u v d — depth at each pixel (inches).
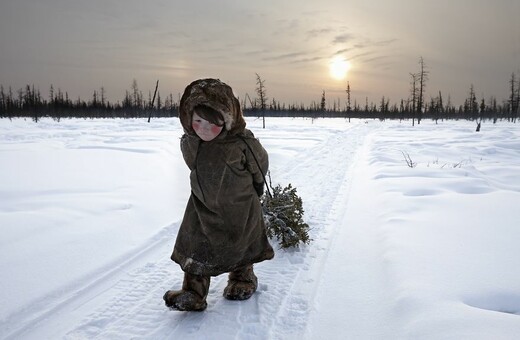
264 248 127.0
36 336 108.3
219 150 110.6
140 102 2918.3
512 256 146.2
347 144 682.2
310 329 111.5
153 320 117.3
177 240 121.5
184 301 114.1
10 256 153.8
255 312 121.3
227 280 145.5
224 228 116.5
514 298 116.6
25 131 937.5
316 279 143.9
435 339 96.3
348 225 204.4
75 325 114.0
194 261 116.3
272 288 137.3
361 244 175.3
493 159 471.5
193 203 119.0
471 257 146.1
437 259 145.0
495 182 310.5
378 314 116.0
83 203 233.0
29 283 134.2
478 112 2792.8
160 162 403.5
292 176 358.6
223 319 117.1
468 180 293.1
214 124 104.8
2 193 254.2
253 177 120.6
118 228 193.6
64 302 125.6
